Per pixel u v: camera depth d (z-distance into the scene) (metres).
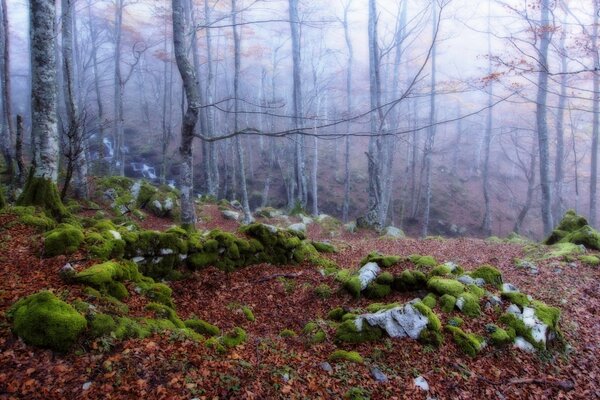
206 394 3.83
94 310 4.69
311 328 6.20
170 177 33.56
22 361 3.78
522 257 12.20
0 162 17.14
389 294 7.57
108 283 5.59
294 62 22.23
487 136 28.83
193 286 7.78
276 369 4.61
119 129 26.25
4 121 15.39
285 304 7.65
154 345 4.43
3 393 3.36
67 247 6.30
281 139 33.44
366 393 4.48
